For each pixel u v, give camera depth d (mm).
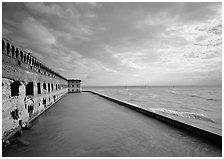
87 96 32531
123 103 17859
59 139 6523
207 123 17344
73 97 30000
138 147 5684
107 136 6930
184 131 7637
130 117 11156
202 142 6117
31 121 9750
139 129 8055
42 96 13188
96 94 37688
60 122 9633
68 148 5582
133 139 6535
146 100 46719
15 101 7133
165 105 35812
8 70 6570
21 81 8188
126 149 5500
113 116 11500
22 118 8031
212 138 6137
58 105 18047
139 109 13484
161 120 10031
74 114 12336
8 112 6379
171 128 8203
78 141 6305
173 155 5023
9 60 6707
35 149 5496
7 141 5918
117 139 6539
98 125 8898
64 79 36875
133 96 63125
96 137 6809
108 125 8883
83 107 16344
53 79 19562
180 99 51000
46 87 15031
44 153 5172
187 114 23594
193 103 40156
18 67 7762
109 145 5871
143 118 10844
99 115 11922
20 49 8094
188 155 5020
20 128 7594
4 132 5961
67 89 46094
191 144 5922
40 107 12320
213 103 40438
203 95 69562
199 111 28203
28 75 9422
